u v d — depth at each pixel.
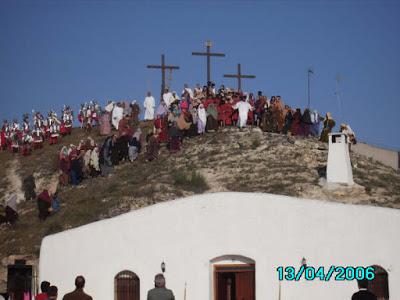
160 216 23.05
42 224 32.25
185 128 42.94
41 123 52.31
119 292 23.30
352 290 21.91
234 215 22.53
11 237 31.20
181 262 22.70
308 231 22.17
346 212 22.16
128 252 23.20
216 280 22.67
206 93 45.19
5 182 43.78
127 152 41.47
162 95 47.44
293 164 37.28
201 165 38.09
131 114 48.72
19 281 22.11
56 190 34.94
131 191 34.62
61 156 40.22
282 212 22.30
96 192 36.38
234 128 43.94
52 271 23.89
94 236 23.61
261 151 39.34
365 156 41.12
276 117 43.22
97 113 53.09
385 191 33.44
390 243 22.00
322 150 39.06
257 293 22.09
